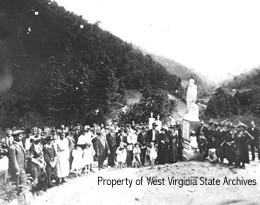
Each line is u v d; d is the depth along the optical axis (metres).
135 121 27.03
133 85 48.12
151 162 13.88
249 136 13.70
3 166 9.70
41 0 48.25
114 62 49.00
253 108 34.72
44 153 10.80
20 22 44.12
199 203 9.93
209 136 14.77
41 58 43.19
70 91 28.25
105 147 14.28
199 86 54.97
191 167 13.61
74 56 47.69
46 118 27.97
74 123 27.75
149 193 10.55
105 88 28.56
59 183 11.45
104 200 9.70
